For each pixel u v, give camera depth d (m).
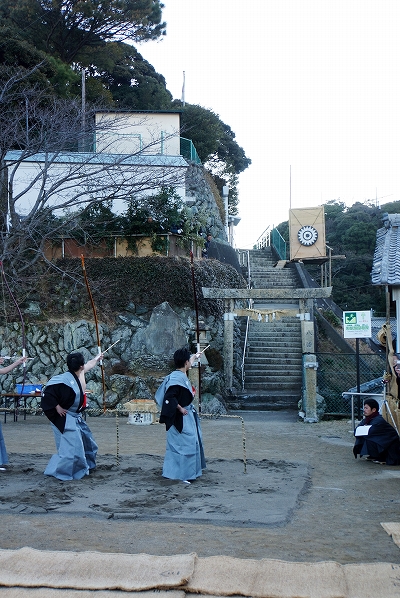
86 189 20.34
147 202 20.62
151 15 30.94
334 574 4.23
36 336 18.62
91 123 21.03
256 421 15.57
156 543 4.96
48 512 5.83
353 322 13.42
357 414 15.63
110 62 34.12
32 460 8.67
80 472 7.42
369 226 42.16
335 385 17.59
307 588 4.05
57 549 4.80
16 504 6.06
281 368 20.69
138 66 38.22
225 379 18.75
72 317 19.02
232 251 28.69
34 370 18.36
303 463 8.74
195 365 16.86
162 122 26.25
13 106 22.78
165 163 22.47
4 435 12.07
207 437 12.25
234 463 8.70
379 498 6.73
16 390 15.22
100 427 14.06
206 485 7.08
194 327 19.27
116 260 19.64
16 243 18.92
